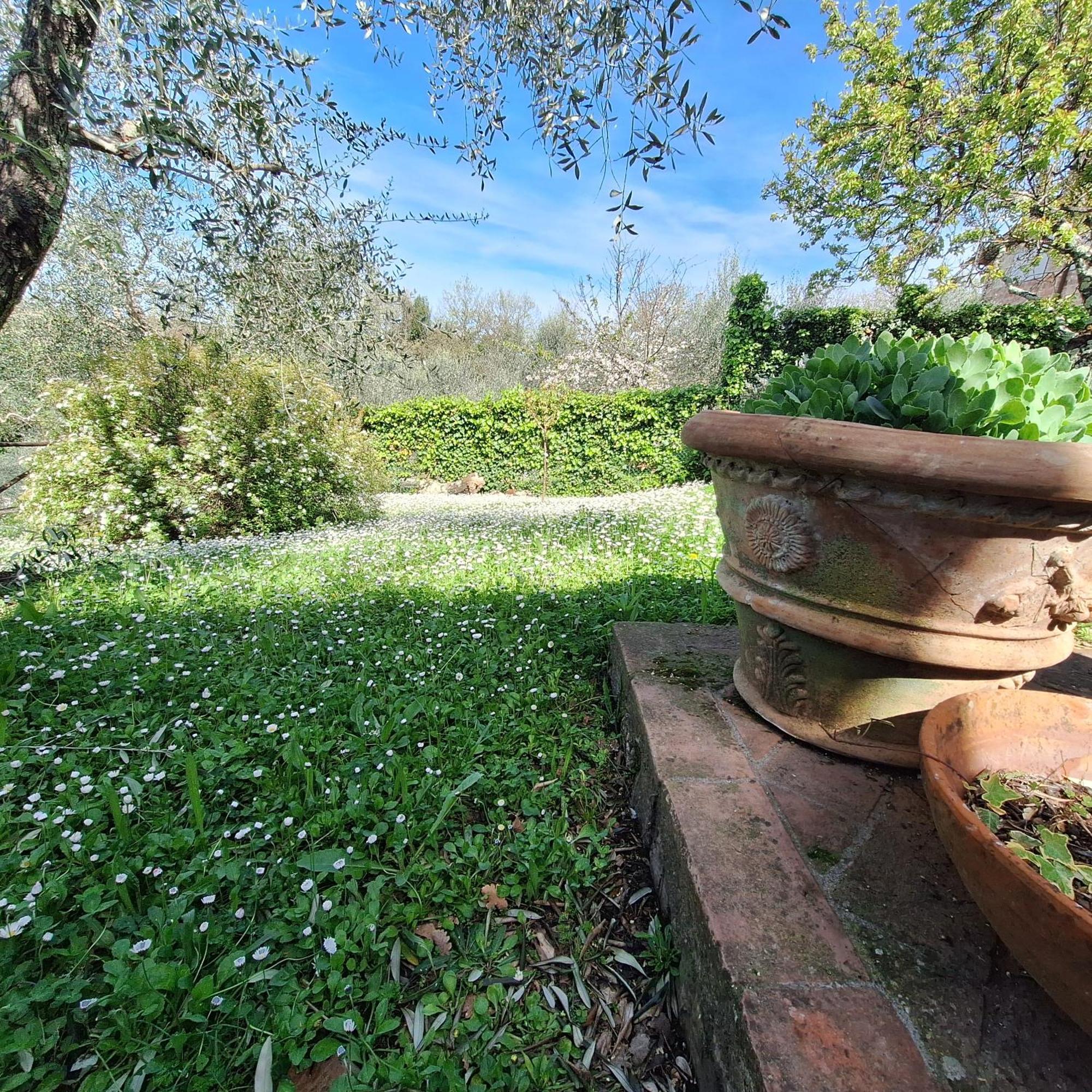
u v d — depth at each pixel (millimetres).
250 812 1502
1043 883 684
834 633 1314
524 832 1507
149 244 3584
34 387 7348
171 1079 922
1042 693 1147
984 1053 764
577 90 1861
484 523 5781
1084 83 6613
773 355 9922
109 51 2004
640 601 2988
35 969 1069
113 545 5352
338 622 2816
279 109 2424
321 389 6828
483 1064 981
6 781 1557
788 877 1070
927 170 8203
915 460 1060
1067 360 1388
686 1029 1052
